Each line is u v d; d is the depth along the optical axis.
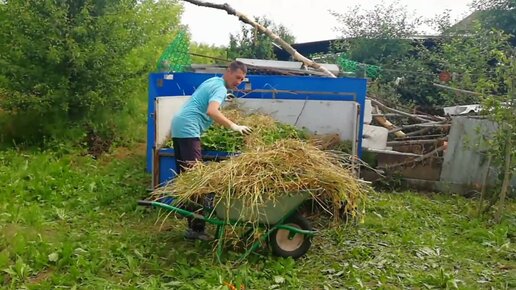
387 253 5.30
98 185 7.20
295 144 5.10
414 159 8.44
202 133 5.70
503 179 6.66
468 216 6.92
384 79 13.32
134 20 9.51
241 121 6.28
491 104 6.67
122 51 9.19
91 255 4.77
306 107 6.65
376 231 6.00
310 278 4.66
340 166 5.32
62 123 9.00
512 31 12.88
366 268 4.93
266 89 7.29
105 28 8.89
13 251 4.70
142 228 5.81
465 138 7.68
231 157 5.20
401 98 12.90
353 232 5.88
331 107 6.57
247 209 4.70
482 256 5.45
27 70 8.56
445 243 5.74
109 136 9.85
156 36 10.89
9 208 5.89
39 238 5.09
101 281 4.30
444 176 8.20
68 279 4.29
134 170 8.21
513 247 5.77
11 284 4.18
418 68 13.10
